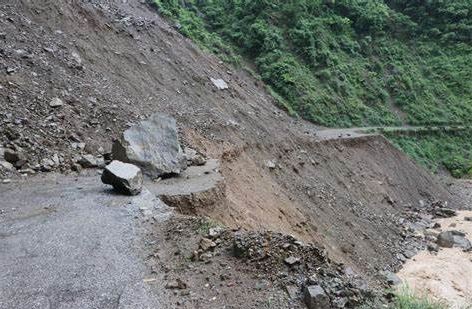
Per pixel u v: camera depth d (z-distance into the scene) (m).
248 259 6.56
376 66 45.66
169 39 25.94
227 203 11.31
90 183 10.46
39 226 7.77
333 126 34.69
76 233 7.49
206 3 41.78
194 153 14.36
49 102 13.41
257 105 27.47
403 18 53.84
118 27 22.33
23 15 17.28
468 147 41.81
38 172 11.03
